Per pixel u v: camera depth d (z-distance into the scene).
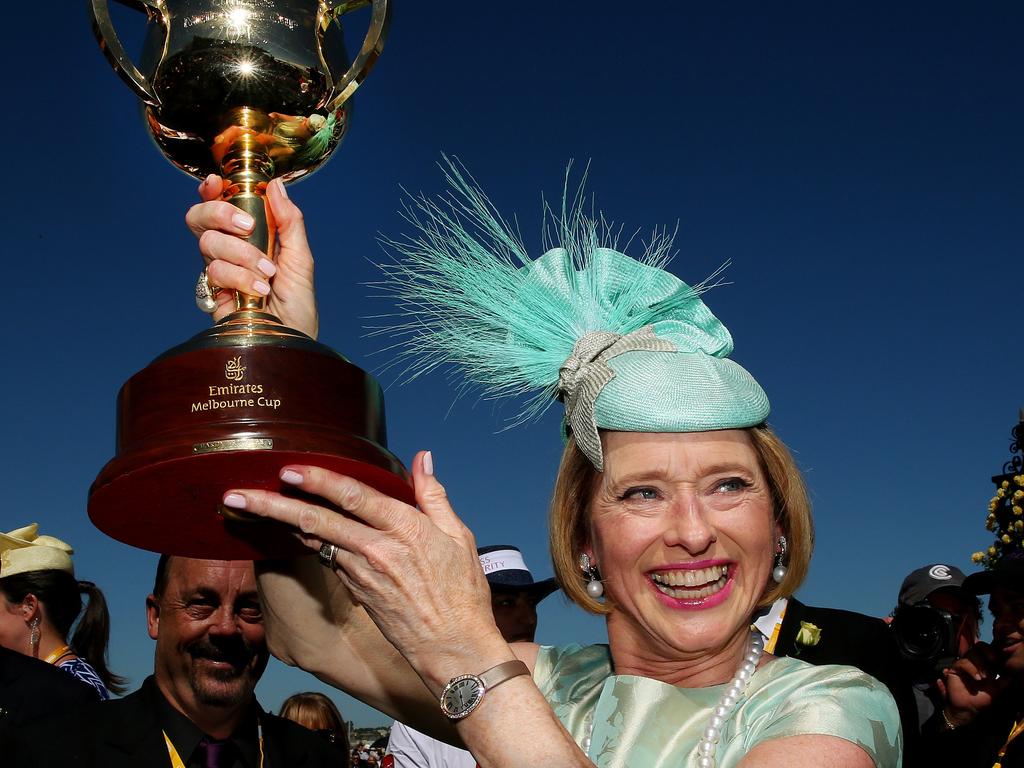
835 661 3.53
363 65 1.91
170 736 2.92
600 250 2.12
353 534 1.50
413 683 1.94
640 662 1.91
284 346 1.59
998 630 3.77
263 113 1.92
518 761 1.40
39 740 2.83
